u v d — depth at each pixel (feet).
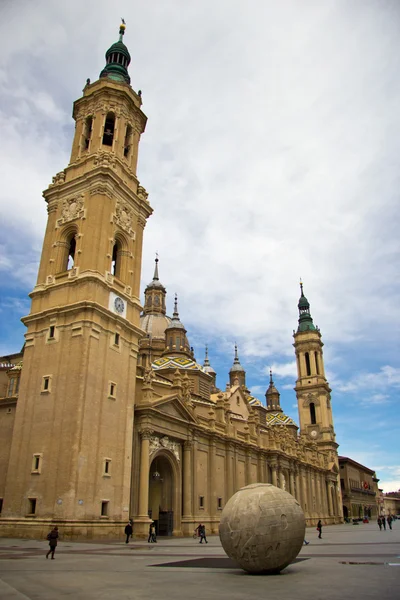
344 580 46.16
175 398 153.89
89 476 112.57
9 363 204.33
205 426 179.32
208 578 49.16
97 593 39.91
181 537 143.95
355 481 460.14
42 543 95.04
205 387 223.51
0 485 137.80
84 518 108.58
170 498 153.07
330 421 373.61
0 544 92.63
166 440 150.82
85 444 113.29
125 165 156.25
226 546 53.42
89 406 116.98
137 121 168.66
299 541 52.70
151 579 48.62
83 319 122.93
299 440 296.10
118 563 63.93
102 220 137.59
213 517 169.07
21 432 121.29
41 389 122.31
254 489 55.88
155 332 269.85
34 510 111.24
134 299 145.28
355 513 432.66
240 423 234.38
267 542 51.03
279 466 239.50
